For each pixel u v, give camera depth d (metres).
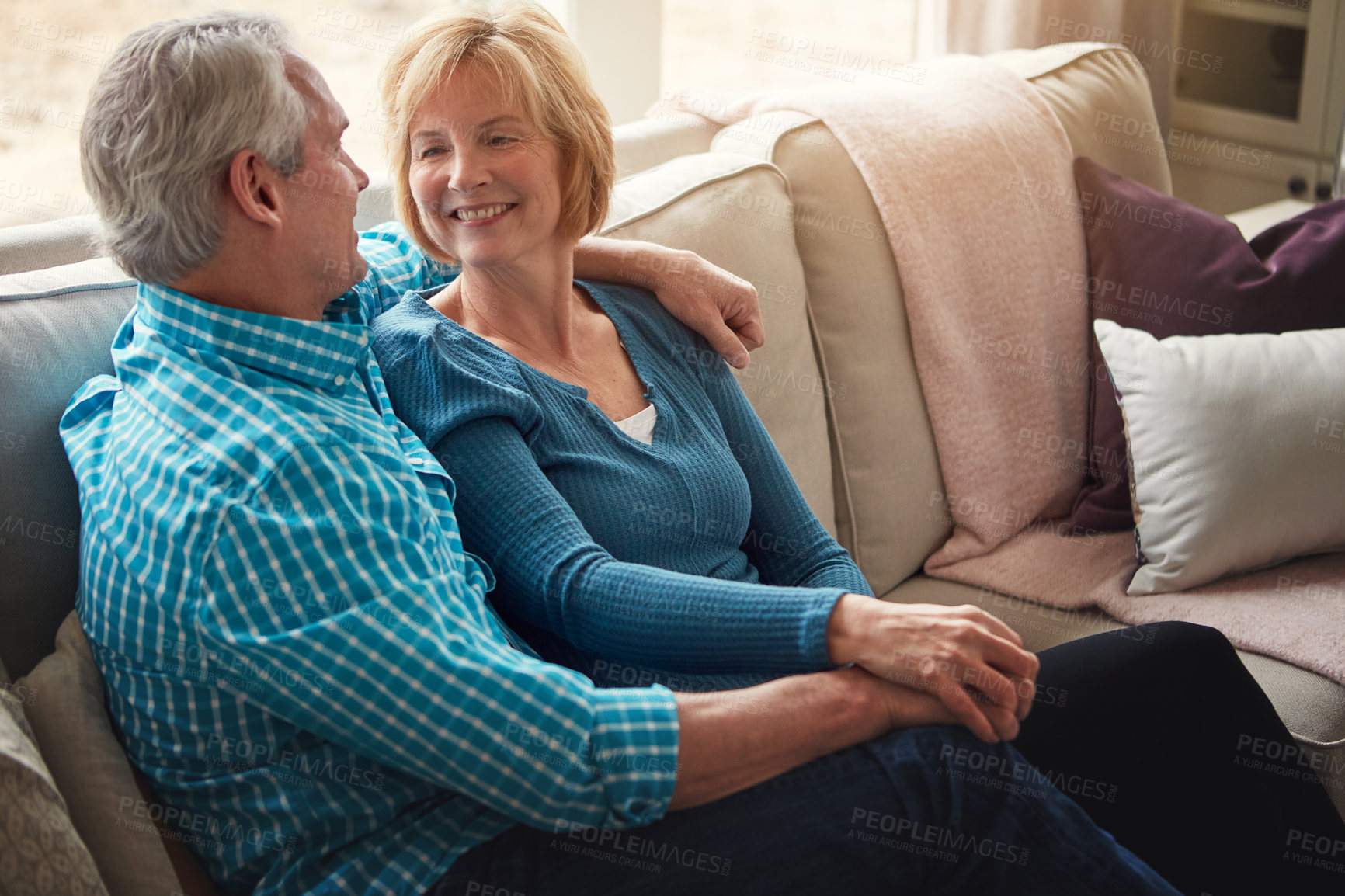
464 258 1.12
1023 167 1.76
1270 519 1.48
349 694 0.82
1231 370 1.53
